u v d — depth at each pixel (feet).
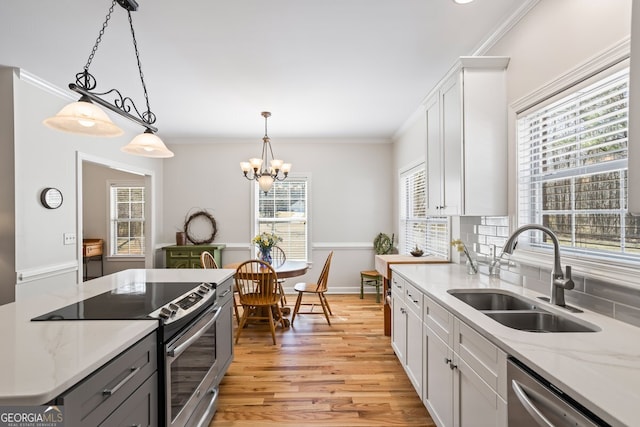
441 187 7.89
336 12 6.39
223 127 14.51
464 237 9.01
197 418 5.51
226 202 16.67
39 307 4.85
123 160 13.58
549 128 5.66
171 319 4.47
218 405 6.97
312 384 7.82
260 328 11.65
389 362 8.98
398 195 15.76
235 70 8.87
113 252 18.90
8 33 7.04
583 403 2.44
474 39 7.39
